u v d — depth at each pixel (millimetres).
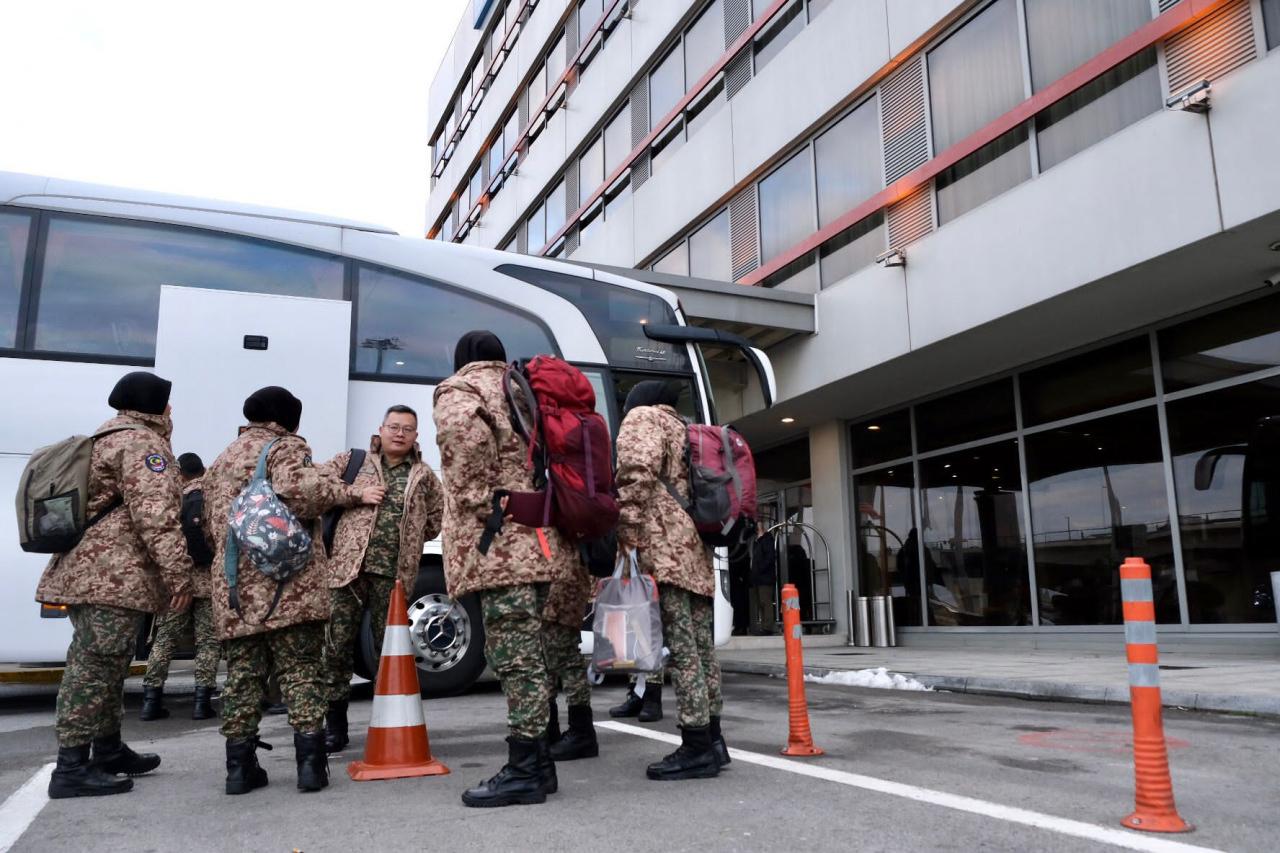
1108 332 10797
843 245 13219
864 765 4289
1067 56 10125
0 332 7172
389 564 5148
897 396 13625
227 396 7410
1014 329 10664
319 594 3934
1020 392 12172
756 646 13859
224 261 7789
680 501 4098
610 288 9000
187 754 4984
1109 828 3102
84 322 7355
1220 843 2908
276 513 3785
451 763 4473
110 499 3938
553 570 3561
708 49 16609
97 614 3869
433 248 8445
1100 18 9766
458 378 3621
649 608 3859
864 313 12258
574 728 4516
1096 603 10930
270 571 3764
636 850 2891
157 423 4137
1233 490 9562
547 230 23391
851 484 15047
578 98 21562
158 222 7754
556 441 3594
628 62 19219
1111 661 9500
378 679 4336
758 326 12922
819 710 6543
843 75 13242
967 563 12797
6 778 4379
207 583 6559
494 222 27156
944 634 13062
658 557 3990
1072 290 9453
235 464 4035
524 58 25062
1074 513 11273
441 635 7453
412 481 5258
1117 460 10812
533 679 3561
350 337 7910
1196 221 8320
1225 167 8117
